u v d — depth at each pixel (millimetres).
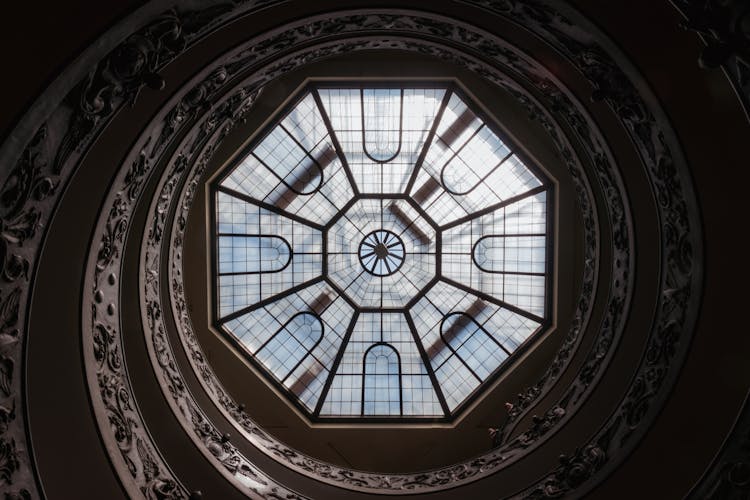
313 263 14945
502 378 14133
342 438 13961
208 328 13883
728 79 4945
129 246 8719
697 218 6223
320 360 14844
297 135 13945
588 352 10367
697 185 6105
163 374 9672
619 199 8750
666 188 6805
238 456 10406
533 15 6566
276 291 14805
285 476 10742
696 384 6742
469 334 14898
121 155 6688
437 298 15125
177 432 9312
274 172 14195
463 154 14242
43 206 5105
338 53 10211
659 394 7352
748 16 4090
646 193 8047
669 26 5340
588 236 11070
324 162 14375
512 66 9039
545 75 8359
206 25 6012
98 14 4516
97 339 7277
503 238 14656
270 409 13992
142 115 6672
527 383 13961
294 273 14883
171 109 7289
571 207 13703
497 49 8625
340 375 14820
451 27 8430
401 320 15156
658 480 7336
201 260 13836
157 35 5367
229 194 14109
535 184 14125
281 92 13203
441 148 14273
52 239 6031
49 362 6281
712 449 6504
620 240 9031
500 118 13367
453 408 14477
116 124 6289
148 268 9469
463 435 13922
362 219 15070
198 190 13633
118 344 7965
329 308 15039
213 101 8625
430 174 14586
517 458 10273
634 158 8023
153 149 7504
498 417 13922
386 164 14594
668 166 6566
